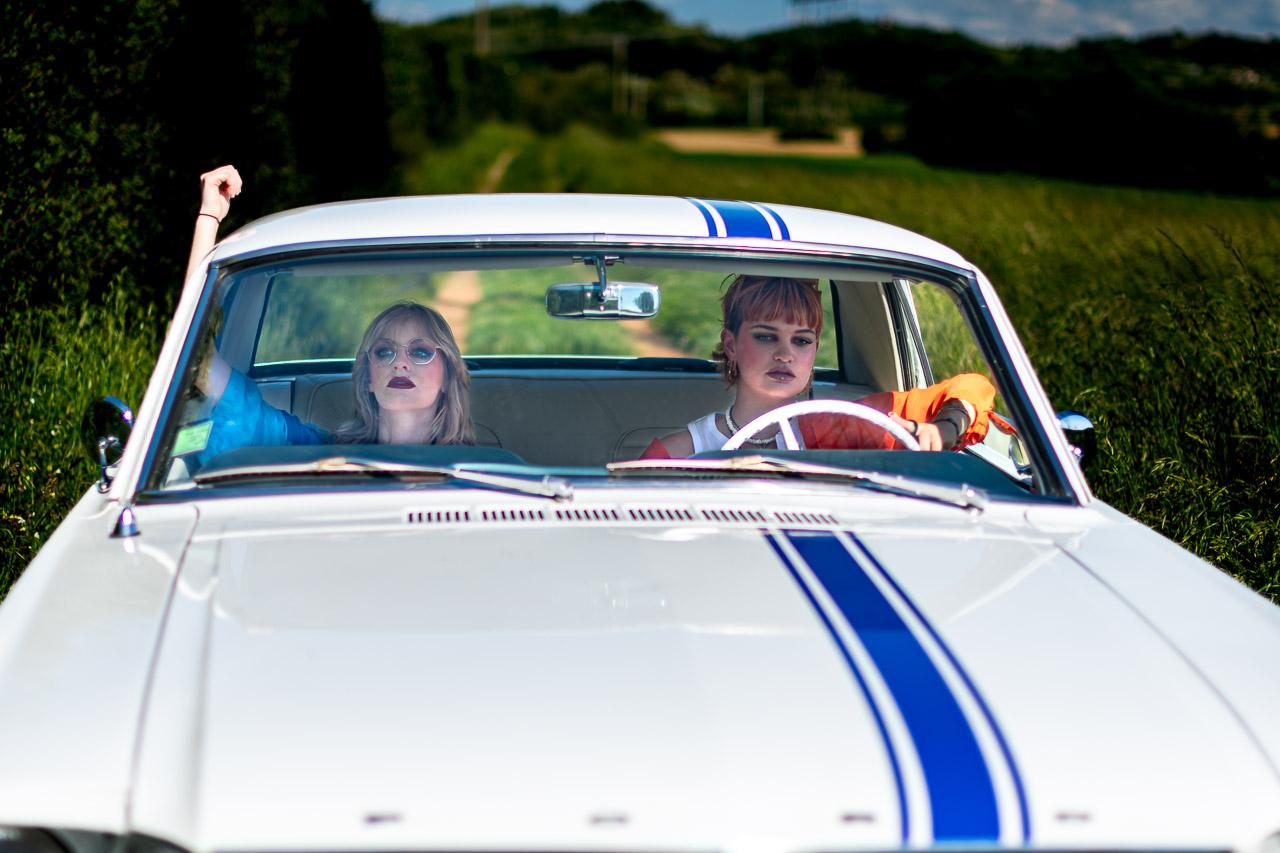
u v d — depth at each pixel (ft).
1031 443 8.92
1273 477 17.67
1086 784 5.73
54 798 5.52
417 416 9.80
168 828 5.44
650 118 419.33
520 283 38.24
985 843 5.56
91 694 6.06
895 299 10.87
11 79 23.08
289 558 7.23
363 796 5.43
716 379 12.23
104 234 25.68
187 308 8.73
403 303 9.84
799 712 5.93
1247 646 6.88
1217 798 5.77
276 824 5.35
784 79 480.23
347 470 8.16
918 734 5.85
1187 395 20.17
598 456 11.62
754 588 7.01
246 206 33.60
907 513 8.37
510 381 12.00
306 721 5.77
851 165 162.09
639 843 5.41
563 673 6.12
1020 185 88.58
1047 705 6.13
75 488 16.40
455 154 132.87
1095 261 35.45
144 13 26.14
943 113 151.64
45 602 6.91
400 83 78.95
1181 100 111.65
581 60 582.76
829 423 9.91
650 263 9.18
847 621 6.70
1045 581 7.41
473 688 5.99
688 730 5.78
